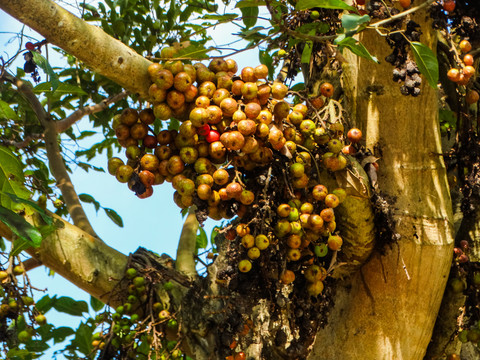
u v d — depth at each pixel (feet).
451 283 5.90
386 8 5.04
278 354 6.08
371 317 5.58
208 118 4.95
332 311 5.76
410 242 5.49
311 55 6.07
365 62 5.72
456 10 5.51
